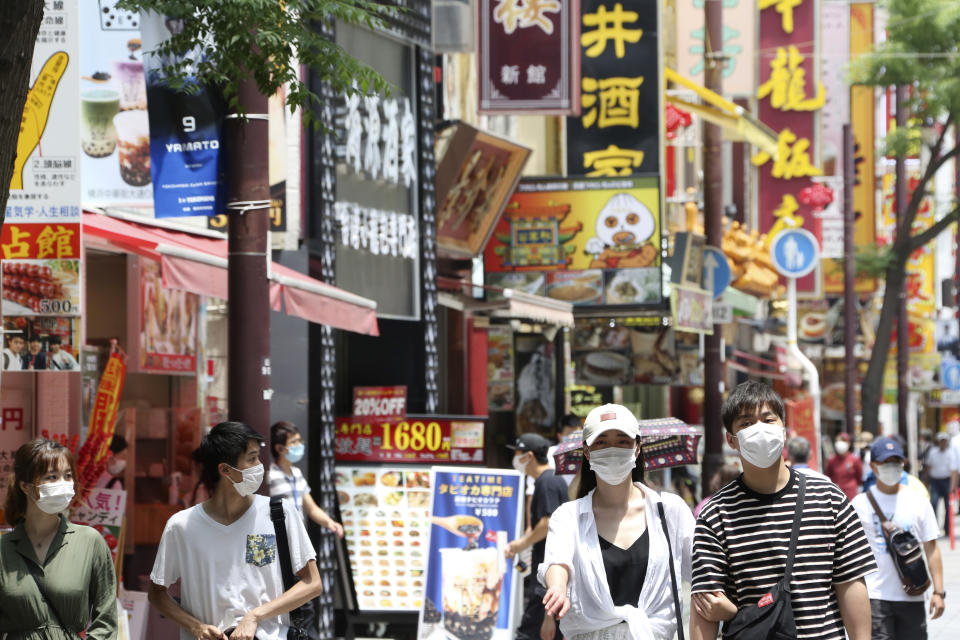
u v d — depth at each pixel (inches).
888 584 529.0
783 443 314.3
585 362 1268.5
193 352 769.6
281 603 356.2
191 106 464.4
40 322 464.4
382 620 699.4
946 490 1654.8
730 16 1711.4
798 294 1857.8
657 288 1099.9
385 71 846.5
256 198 461.1
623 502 343.0
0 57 300.7
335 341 873.5
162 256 515.5
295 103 446.0
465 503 649.6
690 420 1866.4
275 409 719.7
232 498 358.6
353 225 804.0
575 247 1114.1
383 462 719.7
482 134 992.9
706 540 318.7
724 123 1147.3
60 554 364.2
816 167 1750.7
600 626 335.3
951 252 3216.0
